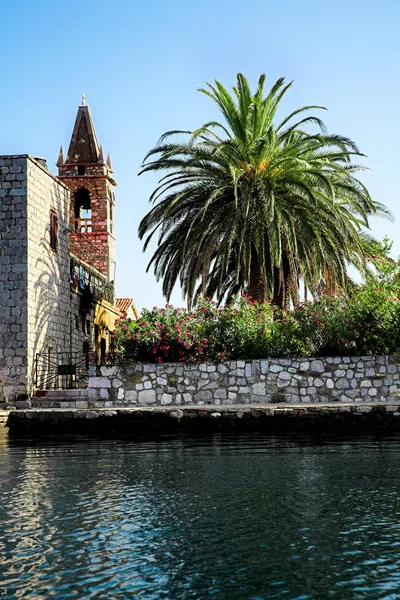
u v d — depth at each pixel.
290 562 6.21
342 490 9.23
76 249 40.62
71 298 32.50
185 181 27.44
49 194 29.91
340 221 25.80
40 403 25.52
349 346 22.12
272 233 24.55
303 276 26.19
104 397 22.28
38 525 7.62
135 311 52.75
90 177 45.19
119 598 5.43
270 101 28.06
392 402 19.12
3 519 7.92
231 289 31.88
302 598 5.37
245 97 27.77
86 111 47.12
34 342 27.33
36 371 27.11
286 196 26.89
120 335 23.17
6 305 26.81
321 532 7.14
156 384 22.12
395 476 10.20
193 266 26.89
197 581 5.77
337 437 16.17
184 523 7.61
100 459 13.18
